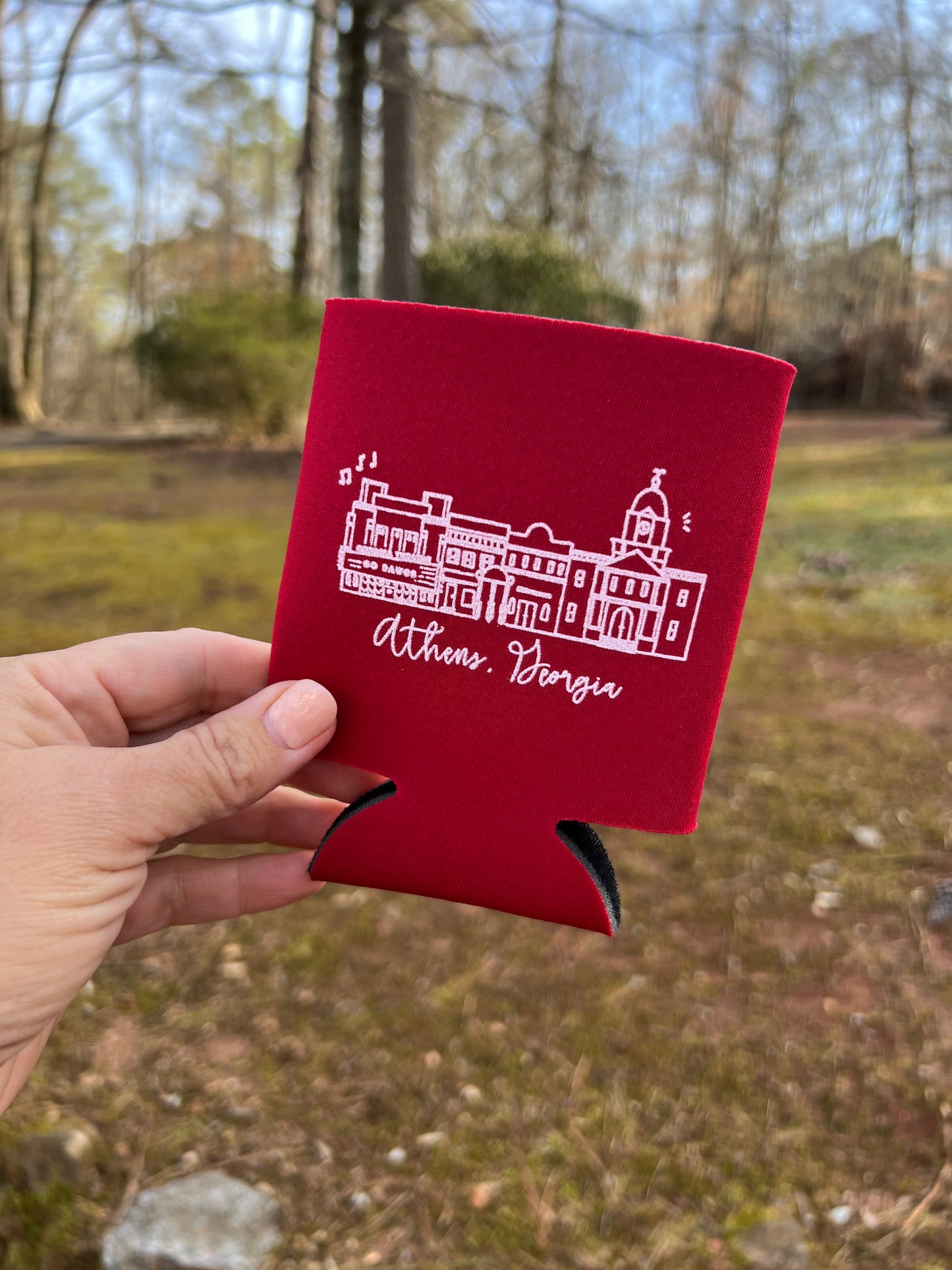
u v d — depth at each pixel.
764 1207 1.41
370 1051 1.71
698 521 0.83
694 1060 1.69
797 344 19.89
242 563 5.33
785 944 2.03
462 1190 1.44
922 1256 1.32
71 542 5.87
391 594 0.88
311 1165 1.48
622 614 0.85
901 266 16.69
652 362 0.81
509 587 0.85
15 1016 0.89
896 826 2.50
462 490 0.85
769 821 2.53
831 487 7.68
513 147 9.05
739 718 3.24
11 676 1.03
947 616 4.36
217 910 1.22
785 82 8.98
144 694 1.13
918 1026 1.77
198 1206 1.39
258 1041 1.74
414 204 8.84
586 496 0.83
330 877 0.97
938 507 6.34
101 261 27.27
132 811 0.92
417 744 0.90
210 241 26.39
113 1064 1.67
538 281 11.74
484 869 0.92
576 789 0.88
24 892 0.88
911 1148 1.50
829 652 3.94
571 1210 1.41
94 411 34.03
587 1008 1.83
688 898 2.19
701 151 14.18
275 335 10.85
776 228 18.25
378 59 7.37
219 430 11.55
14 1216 1.38
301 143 11.55
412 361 0.84
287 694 0.88
